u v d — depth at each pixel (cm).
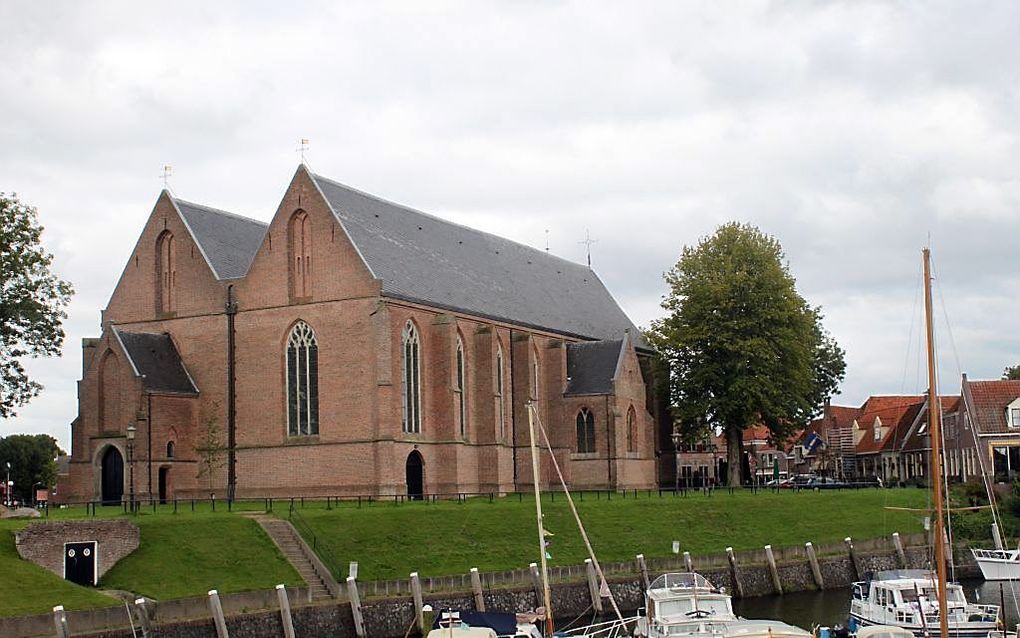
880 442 17238
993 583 9862
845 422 19662
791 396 13350
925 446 15150
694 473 18600
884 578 7506
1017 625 7056
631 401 13150
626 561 8688
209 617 6519
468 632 5709
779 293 13212
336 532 8031
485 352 11731
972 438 13138
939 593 5959
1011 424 13125
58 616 5872
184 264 11356
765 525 10275
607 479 12631
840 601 8806
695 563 9038
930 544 9731
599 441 12731
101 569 6888
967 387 13425
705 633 5956
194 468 11075
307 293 10694
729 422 13450
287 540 7731
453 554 8281
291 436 10694
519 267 14150
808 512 10781
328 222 10625
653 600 6575
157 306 11462
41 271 10062
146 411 10625
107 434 10775
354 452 10325
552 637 5909
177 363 11238
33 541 6631
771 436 14088
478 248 13450
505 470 11919
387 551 8038
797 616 8038
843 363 16262
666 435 14588
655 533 9550
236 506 9331
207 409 11119
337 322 10506
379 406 10212
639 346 14600
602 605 8281
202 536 7462
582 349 13312
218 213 12044
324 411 10506
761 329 13200
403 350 10725
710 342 13200
